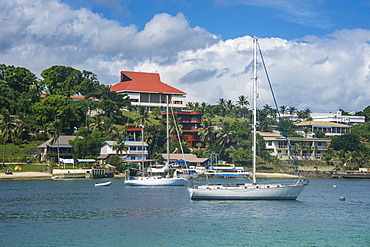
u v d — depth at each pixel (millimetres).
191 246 48750
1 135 150875
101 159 153625
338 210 72625
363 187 120188
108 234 53750
